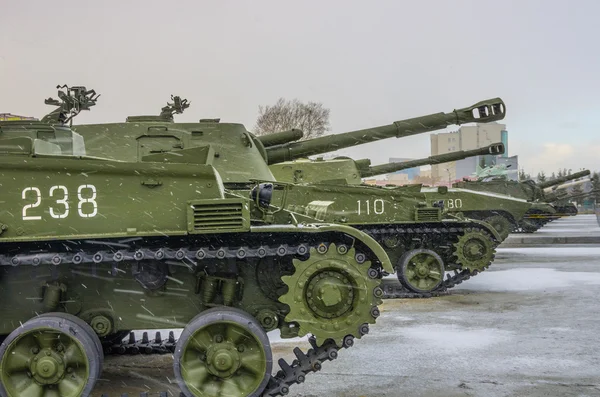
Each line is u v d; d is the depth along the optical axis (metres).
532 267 18.11
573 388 6.76
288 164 16.38
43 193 5.71
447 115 14.95
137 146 11.42
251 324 5.86
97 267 6.41
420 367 7.66
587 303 12.01
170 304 6.54
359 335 5.98
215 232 5.80
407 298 13.35
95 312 6.43
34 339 5.80
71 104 10.71
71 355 5.81
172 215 5.85
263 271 6.62
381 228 13.83
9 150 5.77
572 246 25.59
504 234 21.83
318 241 6.35
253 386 5.88
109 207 5.78
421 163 21.27
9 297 6.35
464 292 13.84
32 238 5.61
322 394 6.62
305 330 5.91
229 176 11.40
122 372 7.67
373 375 7.33
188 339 5.81
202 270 6.52
